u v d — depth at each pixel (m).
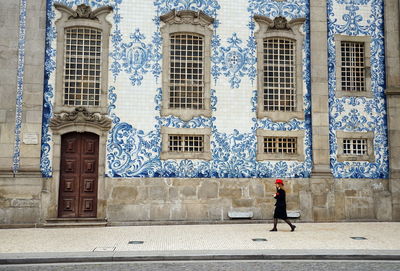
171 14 15.86
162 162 15.36
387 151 16.48
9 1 15.19
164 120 15.52
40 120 14.92
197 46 16.08
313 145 16.06
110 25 15.62
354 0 16.94
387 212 16.17
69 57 15.48
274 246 10.85
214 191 15.48
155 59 15.73
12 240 11.80
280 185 13.73
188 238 12.12
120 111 15.36
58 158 14.90
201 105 15.92
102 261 9.54
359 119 16.48
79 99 15.42
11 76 14.95
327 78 16.41
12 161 14.72
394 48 16.78
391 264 9.27
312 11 16.61
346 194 16.08
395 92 16.52
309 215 15.78
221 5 16.23
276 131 16.03
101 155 15.09
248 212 15.52
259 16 16.28
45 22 15.32
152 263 9.32
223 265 9.10
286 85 16.42
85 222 14.72
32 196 14.64
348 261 9.55
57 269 8.77
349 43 16.91
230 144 15.74
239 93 15.98
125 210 15.03
